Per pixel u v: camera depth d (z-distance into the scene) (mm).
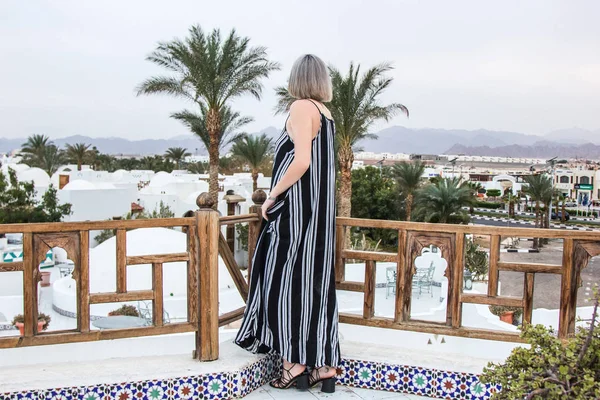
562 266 2902
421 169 34188
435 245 3061
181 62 20750
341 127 22312
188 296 2967
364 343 3367
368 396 2951
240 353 3102
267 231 2945
